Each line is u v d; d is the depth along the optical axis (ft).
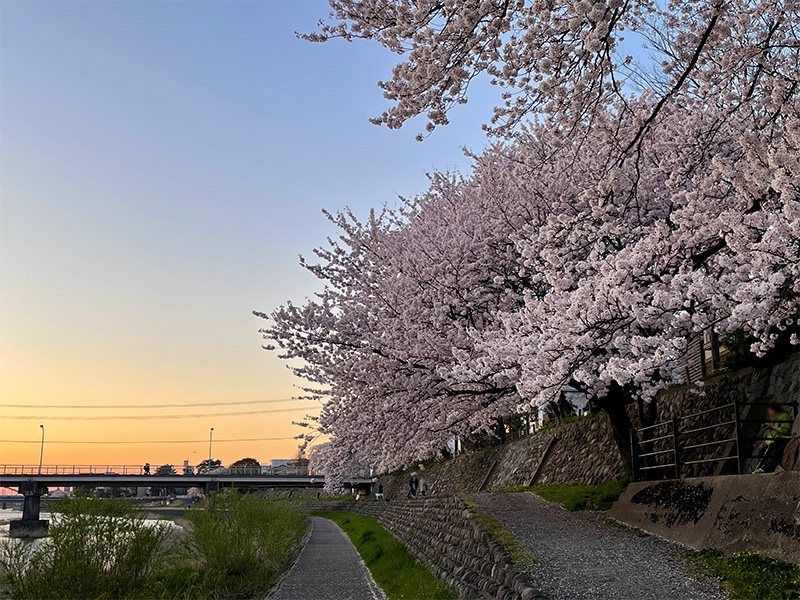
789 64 25.57
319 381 52.60
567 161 40.63
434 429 49.65
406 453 55.31
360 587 39.96
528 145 41.70
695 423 47.42
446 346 43.88
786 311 26.84
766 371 42.37
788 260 24.36
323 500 204.03
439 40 22.39
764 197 27.89
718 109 29.96
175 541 43.86
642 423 45.91
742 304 24.43
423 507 59.72
